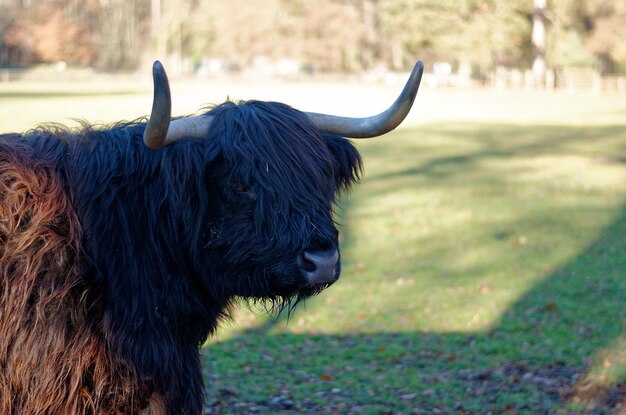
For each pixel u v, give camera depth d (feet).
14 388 12.09
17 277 12.12
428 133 108.17
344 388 23.03
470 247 43.52
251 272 12.88
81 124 14.67
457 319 30.55
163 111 11.29
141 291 12.71
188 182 12.66
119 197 12.83
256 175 12.62
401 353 26.45
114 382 12.50
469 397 22.24
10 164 12.76
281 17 294.66
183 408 13.42
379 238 45.78
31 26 309.22
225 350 26.30
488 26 238.07
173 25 322.55
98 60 331.98
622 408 20.68
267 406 21.54
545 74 246.47
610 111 151.33
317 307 32.24
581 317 30.50
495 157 83.20
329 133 13.91
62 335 12.18
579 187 63.67
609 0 235.20
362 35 296.71
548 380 23.52
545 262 39.91
